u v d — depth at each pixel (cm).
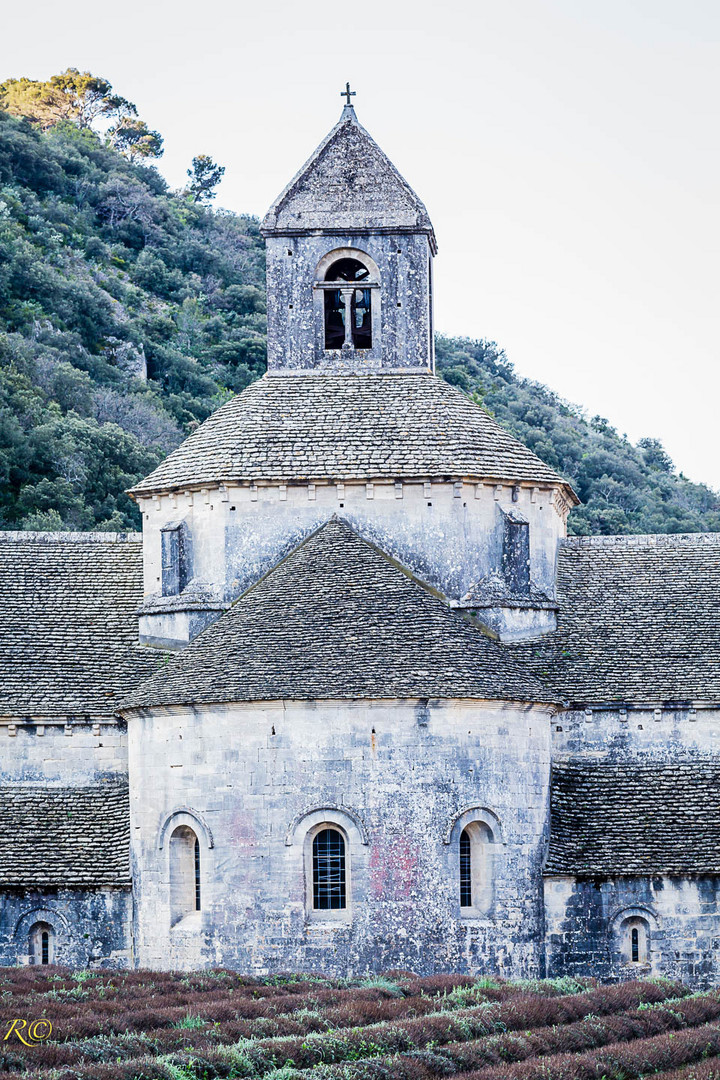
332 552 4997
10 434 11169
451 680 4475
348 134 5756
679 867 4531
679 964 4528
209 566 5150
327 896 4444
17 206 16662
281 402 5447
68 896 4653
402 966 4378
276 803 4431
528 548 5172
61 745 5000
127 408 13662
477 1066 3419
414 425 5294
